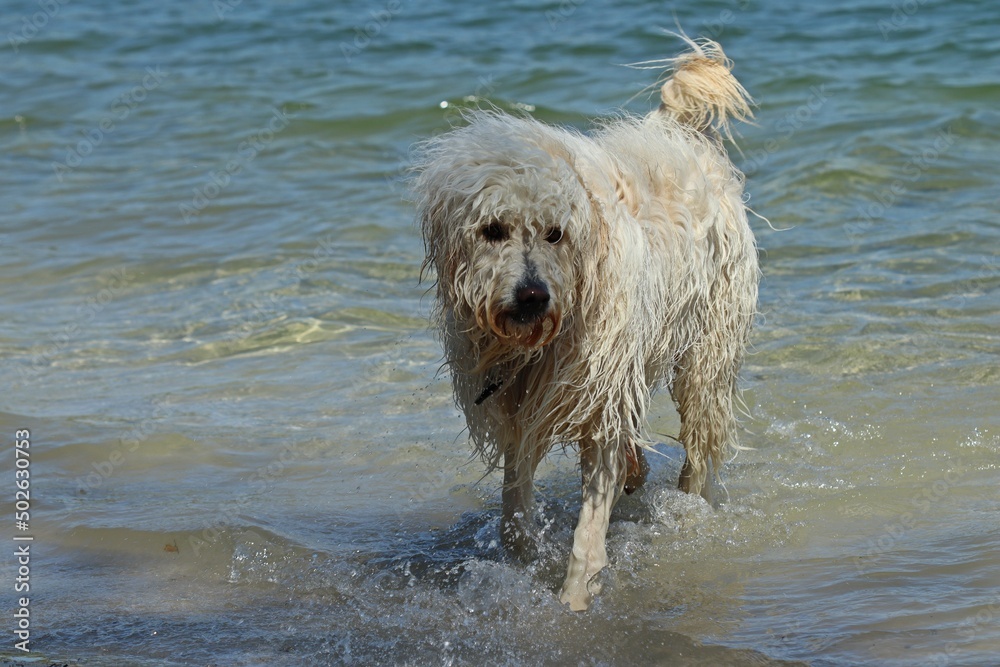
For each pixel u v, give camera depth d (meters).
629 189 5.88
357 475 7.24
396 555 6.21
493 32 22.62
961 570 5.57
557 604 5.56
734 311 6.63
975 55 18.92
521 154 5.17
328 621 5.48
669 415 8.15
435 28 23.28
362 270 11.35
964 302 9.70
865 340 8.96
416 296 10.62
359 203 13.59
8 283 11.56
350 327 9.92
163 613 5.59
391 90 18.72
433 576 5.98
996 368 8.25
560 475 7.44
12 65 22.27
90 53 23.17
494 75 19.05
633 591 5.68
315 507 6.81
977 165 13.73
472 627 5.38
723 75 6.99
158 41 23.83
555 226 5.17
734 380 6.84
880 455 7.11
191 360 9.38
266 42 23.11
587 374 5.54
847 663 4.82
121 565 6.13
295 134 16.92
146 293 11.12
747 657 4.94
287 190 14.38
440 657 5.07
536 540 6.11
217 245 12.41
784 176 13.66
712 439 6.73
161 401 8.52
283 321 10.09
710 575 5.82
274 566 6.06
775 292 10.23
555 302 5.19
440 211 5.38
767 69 18.44
